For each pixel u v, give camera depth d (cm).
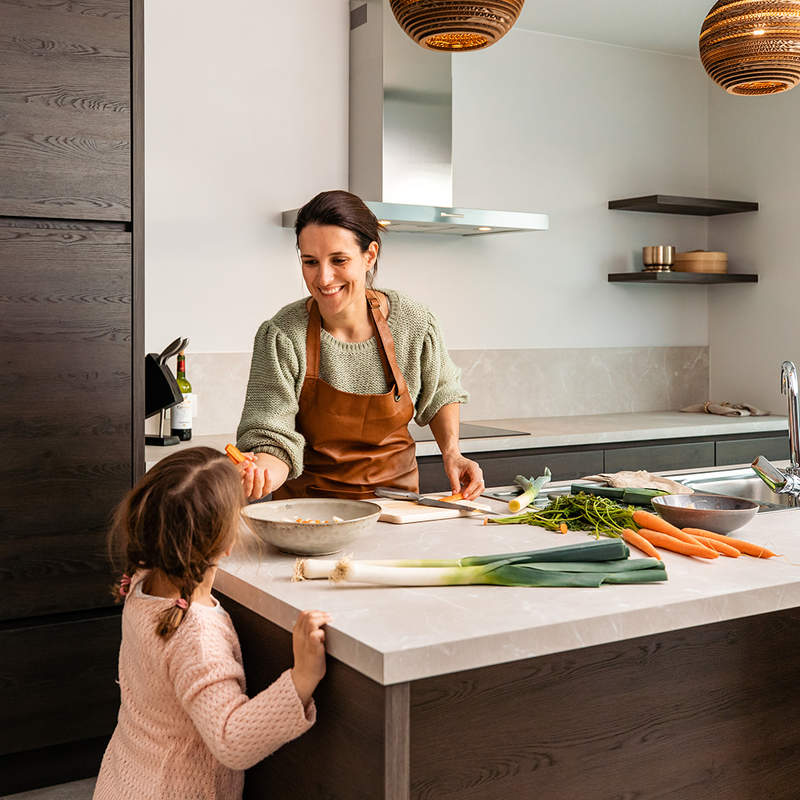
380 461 243
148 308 386
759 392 512
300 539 177
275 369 232
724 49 241
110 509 275
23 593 265
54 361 265
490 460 385
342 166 423
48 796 268
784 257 493
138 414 278
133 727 152
